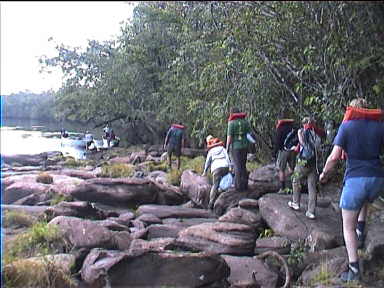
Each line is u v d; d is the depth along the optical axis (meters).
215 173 9.91
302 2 6.45
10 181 11.43
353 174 4.73
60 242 5.88
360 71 6.96
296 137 9.34
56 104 29.44
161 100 23.88
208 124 13.54
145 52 24.08
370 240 5.59
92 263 5.20
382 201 6.80
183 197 11.11
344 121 4.82
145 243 6.25
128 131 29.80
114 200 10.23
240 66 11.08
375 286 4.75
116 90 25.62
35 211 8.63
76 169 16.69
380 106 7.21
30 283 4.64
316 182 7.48
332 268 5.30
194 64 15.02
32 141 23.08
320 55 7.55
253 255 6.46
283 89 10.22
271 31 7.96
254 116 10.99
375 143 4.71
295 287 5.13
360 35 6.21
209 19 9.77
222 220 7.61
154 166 15.95
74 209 7.93
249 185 9.69
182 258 5.04
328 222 7.09
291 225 7.02
